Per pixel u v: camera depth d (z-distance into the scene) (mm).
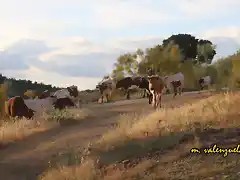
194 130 12078
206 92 31953
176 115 14898
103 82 41844
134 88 41594
